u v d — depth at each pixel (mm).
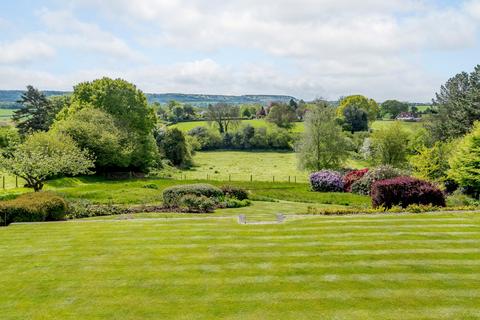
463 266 11016
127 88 52500
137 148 49844
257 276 10625
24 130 61656
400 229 14461
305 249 12578
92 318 8594
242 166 63438
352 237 13648
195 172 56969
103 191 28688
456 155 29906
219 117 95750
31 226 16562
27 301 9445
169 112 119875
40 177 28047
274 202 27000
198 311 8797
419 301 9070
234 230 14836
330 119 45844
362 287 9836
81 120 45125
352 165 59281
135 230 15281
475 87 47781
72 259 12172
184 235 14375
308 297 9367
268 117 95688
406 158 46250
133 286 10156
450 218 15891
